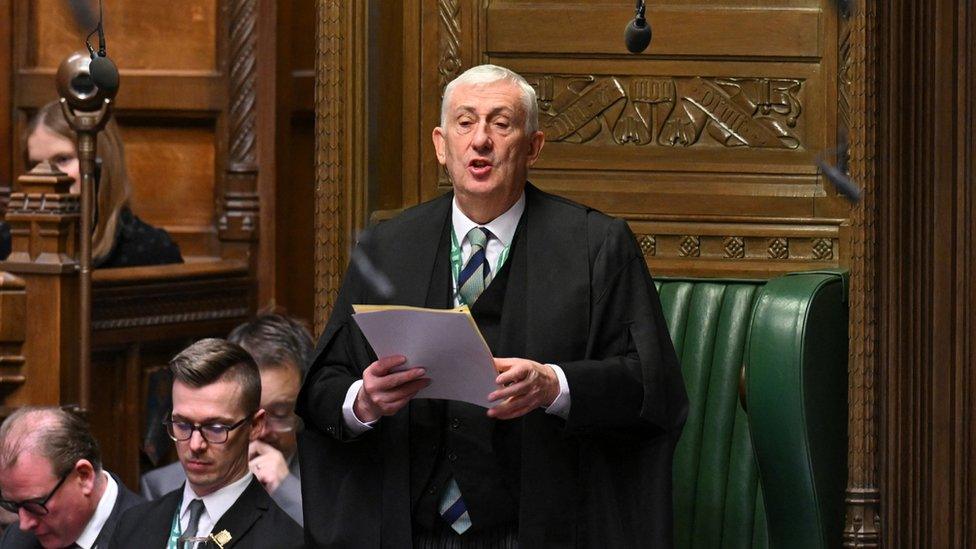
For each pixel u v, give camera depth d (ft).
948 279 49.70
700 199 56.39
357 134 55.62
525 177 42.83
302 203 86.28
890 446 50.62
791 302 50.11
